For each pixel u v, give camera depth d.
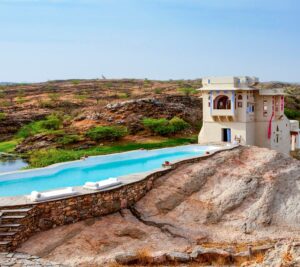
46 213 17.64
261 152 30.70
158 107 55.50
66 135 45.84
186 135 50.25
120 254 15.91
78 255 15.98
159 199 21.91
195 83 132.38
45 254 15.86
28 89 107.56
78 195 18.66
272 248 16.34
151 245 17.47
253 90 38.03
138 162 30.11
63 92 98.56
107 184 20.16
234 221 21.23
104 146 43.56
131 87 110.25
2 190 21.94
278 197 23.53
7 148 46.94
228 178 25.00
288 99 77.81
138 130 48.47
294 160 30.25
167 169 24.66
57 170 26.62
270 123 38.12
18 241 16.25
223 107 37.81
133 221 19.50
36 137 46.78
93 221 18.86
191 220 20.73
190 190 23.34
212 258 16.53
